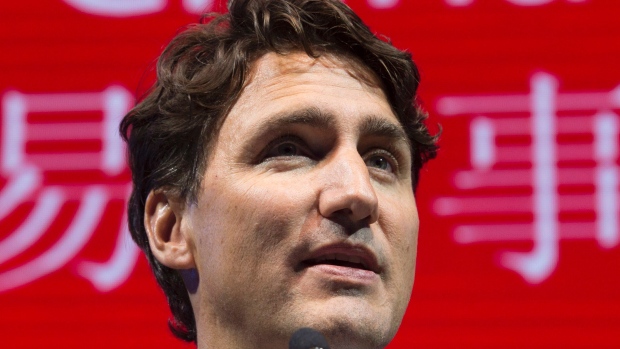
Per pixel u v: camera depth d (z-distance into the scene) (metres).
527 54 8.60
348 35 4.44
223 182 4.09
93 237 8.47
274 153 4.12
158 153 4.48
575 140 8.47
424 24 8.66
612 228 8.34
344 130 4.12
